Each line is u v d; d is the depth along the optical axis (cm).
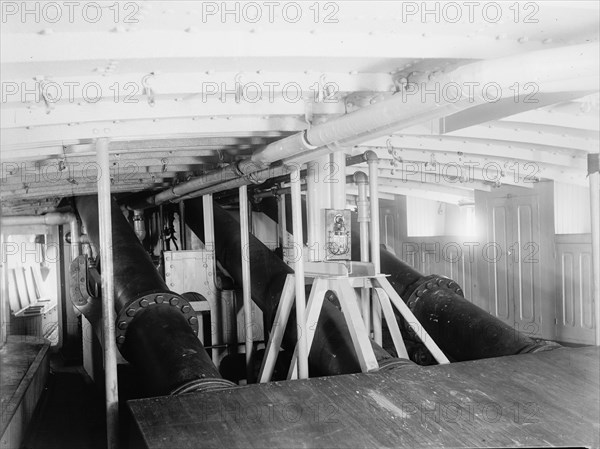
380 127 304
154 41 251
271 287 574
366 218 488
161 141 447
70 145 410
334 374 414
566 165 546
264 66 302
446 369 399
